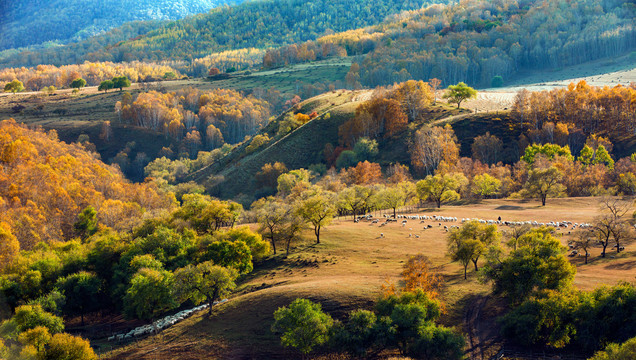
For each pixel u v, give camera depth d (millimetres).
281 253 98812
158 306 78438
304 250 98125
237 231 99062
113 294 86688
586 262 77375
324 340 60531
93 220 136375
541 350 57469
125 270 91125
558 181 142750
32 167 157375
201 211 117938
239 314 70938
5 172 155000
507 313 63156
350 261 88562
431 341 56844
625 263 73812
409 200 155750
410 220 122562
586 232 83250
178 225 113688
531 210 124625
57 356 59469
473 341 59688
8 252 97375
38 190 143250
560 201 132875
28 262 91625
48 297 79688
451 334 57750
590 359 49594
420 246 95750
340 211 145750
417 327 58719
